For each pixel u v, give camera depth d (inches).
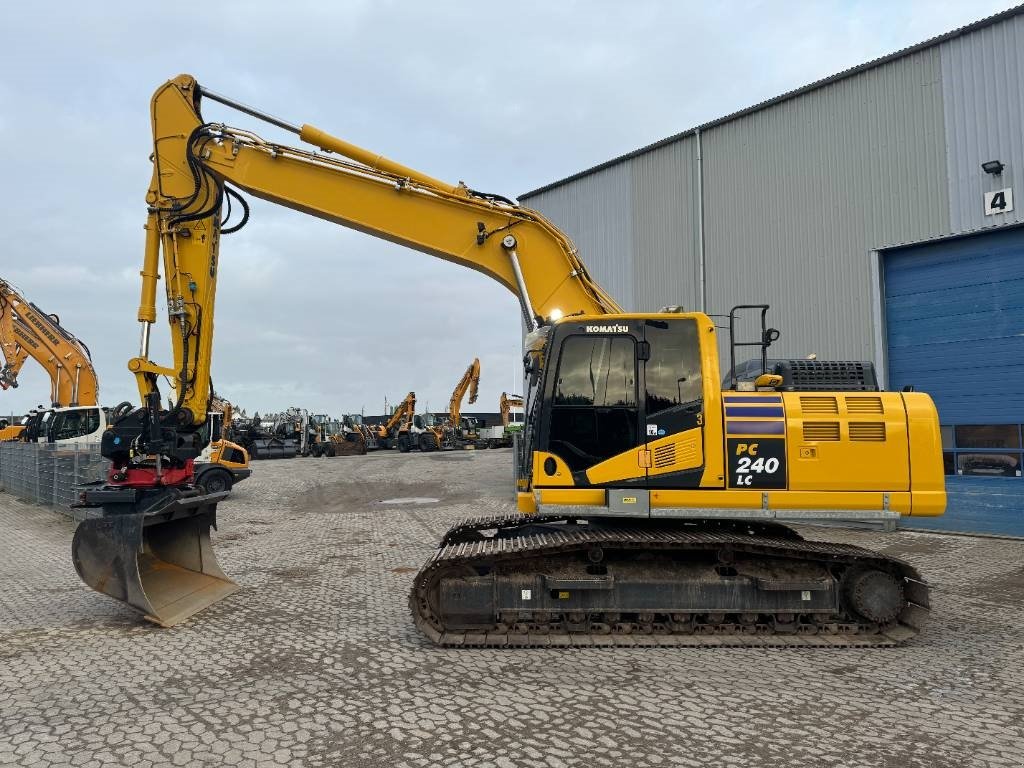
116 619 247.9
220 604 269.4
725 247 542.3
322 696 173.0
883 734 150.1
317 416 1523.1
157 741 147.5
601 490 225.9
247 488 750.5
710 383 227.3
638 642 213.8
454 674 189.0
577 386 230.4
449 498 644.1
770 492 222.2
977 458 428.5
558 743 145.5
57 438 666.8
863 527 448.5
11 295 846.5
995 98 416.5
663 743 145.5
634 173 605.9
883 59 459.5
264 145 287.0
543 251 282.2
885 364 462.3
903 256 461.7
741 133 534.9
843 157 480.7
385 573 328.5
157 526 285.4
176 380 282.7
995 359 422.6
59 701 170.6
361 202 288.4
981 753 140.9
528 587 220.8
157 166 287.1
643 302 596.1
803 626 221.8
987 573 321.4
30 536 448.8
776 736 148.9
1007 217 410.3
